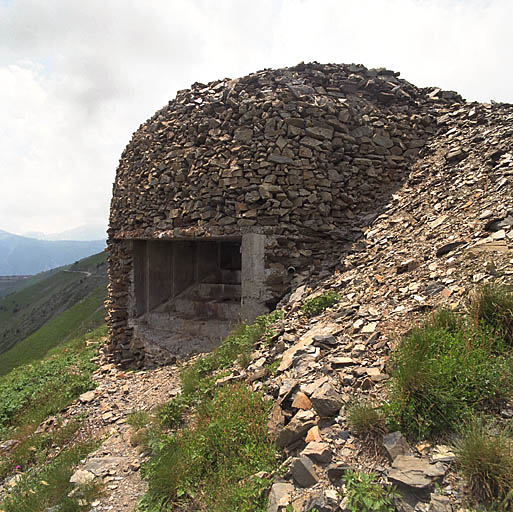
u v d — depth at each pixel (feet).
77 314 87.97
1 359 77.41
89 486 11.72
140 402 20.59
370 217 24.44
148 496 10.55
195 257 36.14
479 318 11.00
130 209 30.14
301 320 16.74
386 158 26.30
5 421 22.74
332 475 8.44
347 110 24.99
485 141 23.85
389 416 9.18
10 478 15.47
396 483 7.74
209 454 11.05
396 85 29.37
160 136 28.43
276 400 11.61
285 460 9.71
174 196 26.02
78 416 20.12
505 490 7.07
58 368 31.35
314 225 22.97
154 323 31.04
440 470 7.71
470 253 15.02
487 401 8.92
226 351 18.40
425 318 12.19
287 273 22.29
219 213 23.22
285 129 22.61
